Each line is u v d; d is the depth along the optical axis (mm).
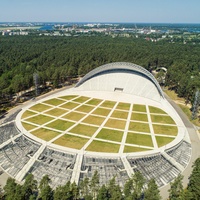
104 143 65812
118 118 84625
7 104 109375
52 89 135000
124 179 55312
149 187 47906
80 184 50469
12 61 168375
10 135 72812
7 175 59000
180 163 64125
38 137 67750
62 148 61844
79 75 161750
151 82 112625
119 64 119062
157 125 79750
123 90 114250
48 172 57750
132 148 63719
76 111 90188
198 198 47812
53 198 46969
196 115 99438
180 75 132625
